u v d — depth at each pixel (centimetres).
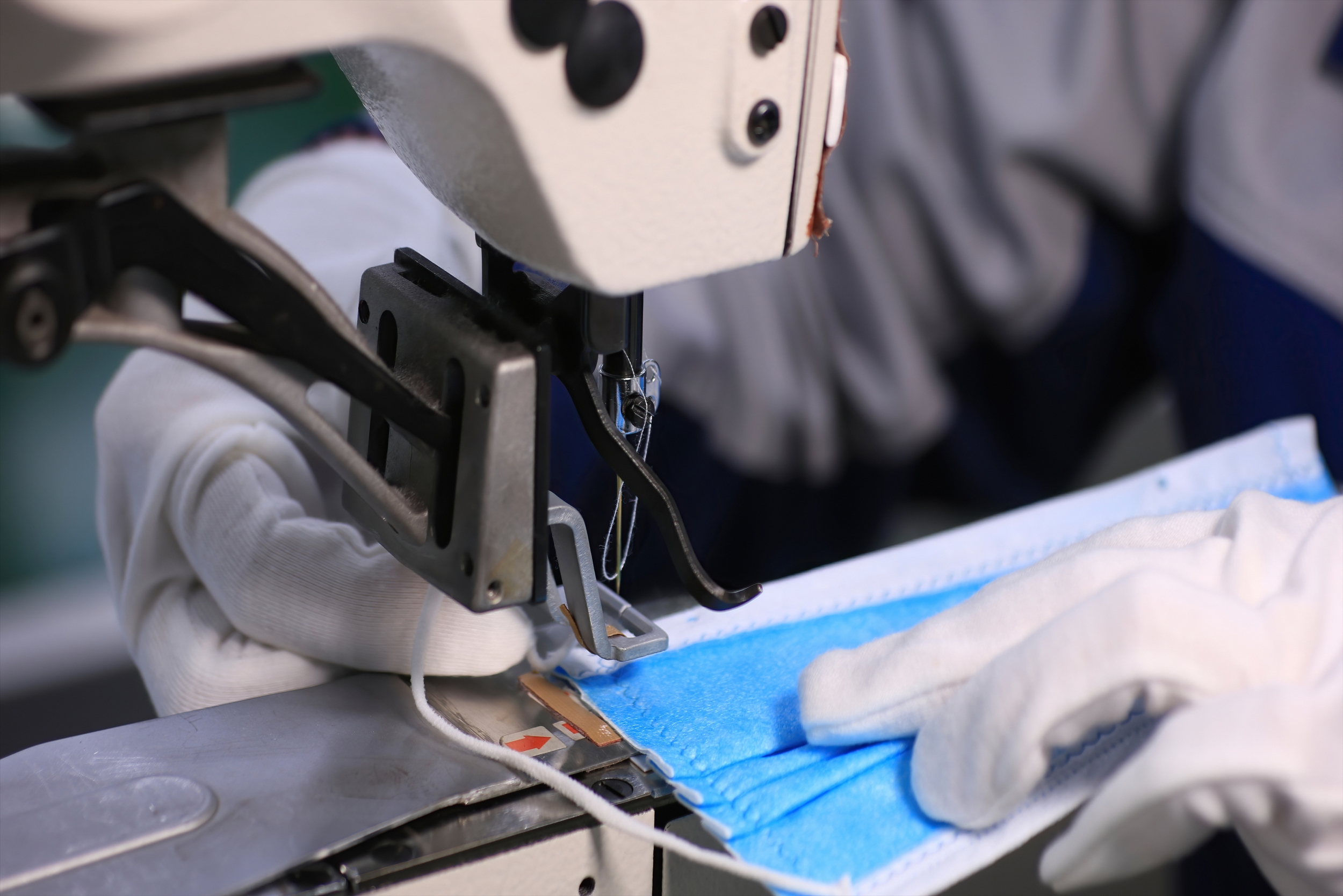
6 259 37
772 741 64
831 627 77
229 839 52
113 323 42
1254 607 54
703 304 146
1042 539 87
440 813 56
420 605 66
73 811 54
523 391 51
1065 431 165
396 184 111
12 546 202
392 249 95
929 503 180
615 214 51
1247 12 131
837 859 55
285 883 51
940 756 55
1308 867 47
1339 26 126
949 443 167
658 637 64
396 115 52
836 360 156
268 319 46
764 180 54
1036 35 141
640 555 120
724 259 55
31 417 198
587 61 46
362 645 66
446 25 44
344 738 61
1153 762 46
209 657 69
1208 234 134
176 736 61
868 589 82
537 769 56
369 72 50
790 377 154
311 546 68
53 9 35
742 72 51
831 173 149
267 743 60
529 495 53
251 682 68
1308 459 93
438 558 55
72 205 40
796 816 58
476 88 46
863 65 144
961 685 57
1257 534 59
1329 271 128
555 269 51
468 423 52
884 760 61
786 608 79
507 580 53
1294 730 46
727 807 58
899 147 143
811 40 53
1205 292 136
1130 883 81
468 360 51
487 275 58
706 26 49
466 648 66
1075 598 56
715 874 58
